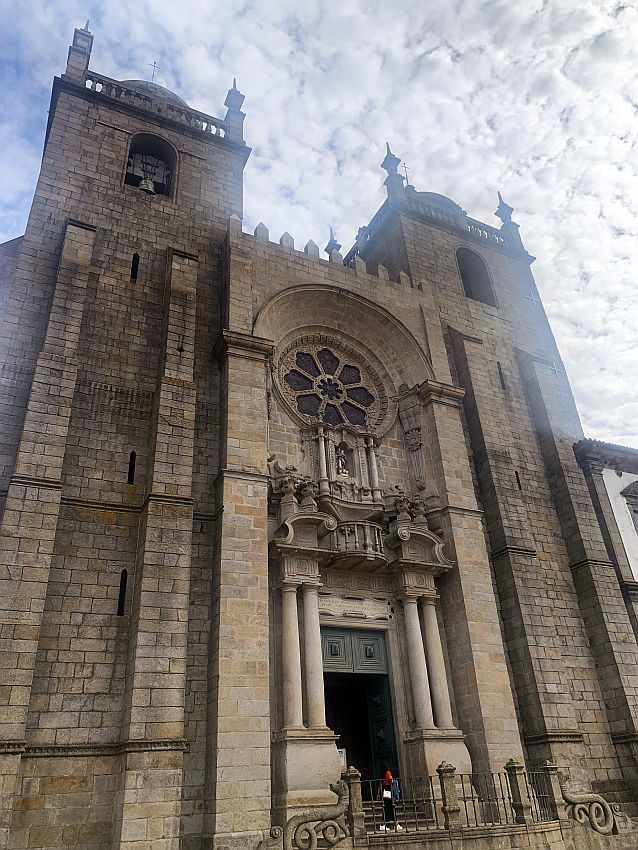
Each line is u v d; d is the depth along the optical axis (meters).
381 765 20.92
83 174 26.62
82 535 18.22
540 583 24.67
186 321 22.67
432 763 19.19
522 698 22.38
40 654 16.25
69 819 14.83
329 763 17.64
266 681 17.34
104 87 30.55
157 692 16.02
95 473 19.44
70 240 22.86
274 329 25.84
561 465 28.64
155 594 17.19
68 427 18.92
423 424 26.52
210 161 30.80
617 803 21.81
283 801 16.66
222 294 24.97
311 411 25.66
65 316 20.92
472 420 28.38
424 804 17.89
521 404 30.67
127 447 20.31
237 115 33.88
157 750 15.40
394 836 15.27
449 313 32.41
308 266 27.50
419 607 22.36
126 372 21.89
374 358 28.44
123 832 14.30
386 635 21.88
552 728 21.47
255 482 20.28
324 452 24.02
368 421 26.75
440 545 23.11
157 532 18.08
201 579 18.88
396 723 20.55
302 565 20.45
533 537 26.61
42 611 15.98
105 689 16.50
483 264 37.34
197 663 17.64
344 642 21.12
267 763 16.38
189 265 24.27
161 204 27.50
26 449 17.89
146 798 14.83
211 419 21.83
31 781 14.84
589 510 27.95
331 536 21.56
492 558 25.20
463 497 24.67
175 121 30.95
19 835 14.27
